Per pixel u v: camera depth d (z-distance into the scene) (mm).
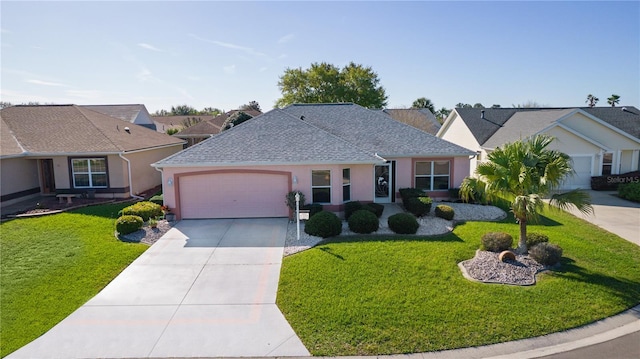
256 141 17875
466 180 12906
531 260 11211
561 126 24578
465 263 11203
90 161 21281
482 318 8258
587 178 25234
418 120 42469
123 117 39750
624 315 8500
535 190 10992
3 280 10469
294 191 16578
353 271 10680
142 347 7531
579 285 9789
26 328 8180
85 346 7578
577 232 14836
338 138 18250
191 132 40219
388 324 8078
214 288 10000
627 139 25859
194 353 7340
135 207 16516
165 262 11828
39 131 22156
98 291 9906
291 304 9016
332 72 53312
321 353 7270
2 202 19359
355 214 14656
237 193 16969
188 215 17000
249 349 7430
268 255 12305
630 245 13281
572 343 7520
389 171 20156
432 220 16125
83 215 17594
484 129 29844
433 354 7195
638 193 20797
